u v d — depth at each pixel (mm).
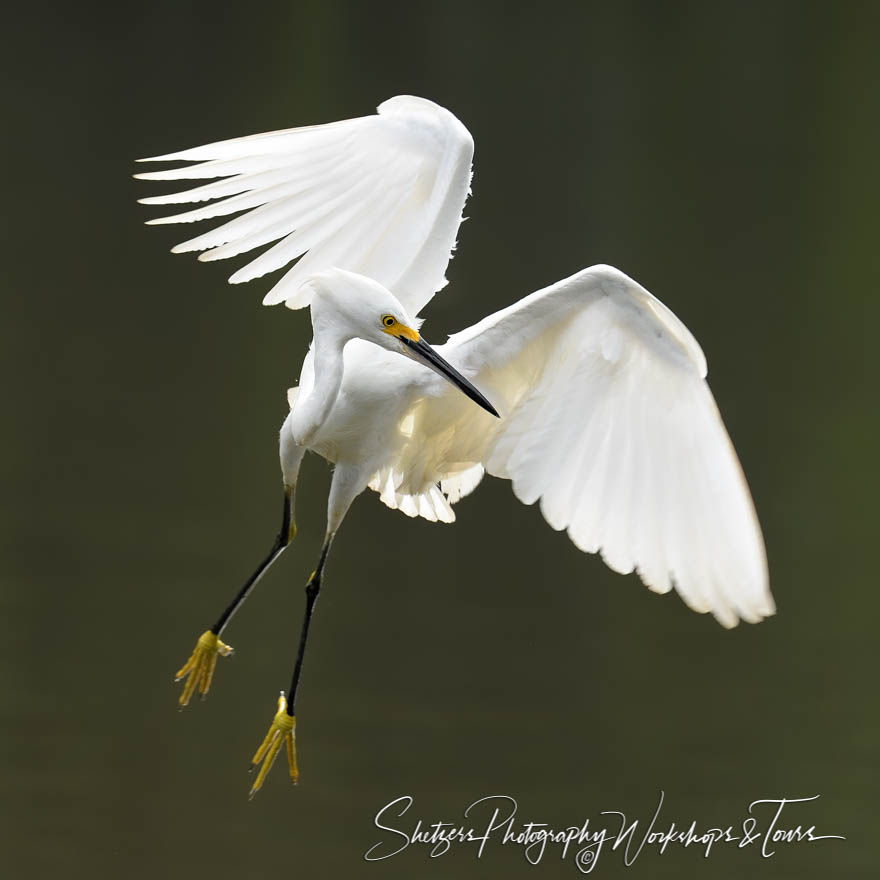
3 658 11641
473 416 7832
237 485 15305
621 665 12344
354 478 8062
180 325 20078
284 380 18234
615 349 7074
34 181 25172
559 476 7277
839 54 31672
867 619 13391
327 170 7629
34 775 10250
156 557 13484
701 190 25172
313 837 9789
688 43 31812
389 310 7320
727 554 6980
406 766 10586
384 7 33281
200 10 33219
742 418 17734
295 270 7832
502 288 20625
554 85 29109
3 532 13789
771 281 22359
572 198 24438
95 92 28266
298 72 29094
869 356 19906
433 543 14742
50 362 18312
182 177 7430
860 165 26672
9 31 31516
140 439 16234
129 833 9648
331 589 13398
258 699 11367
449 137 7531
